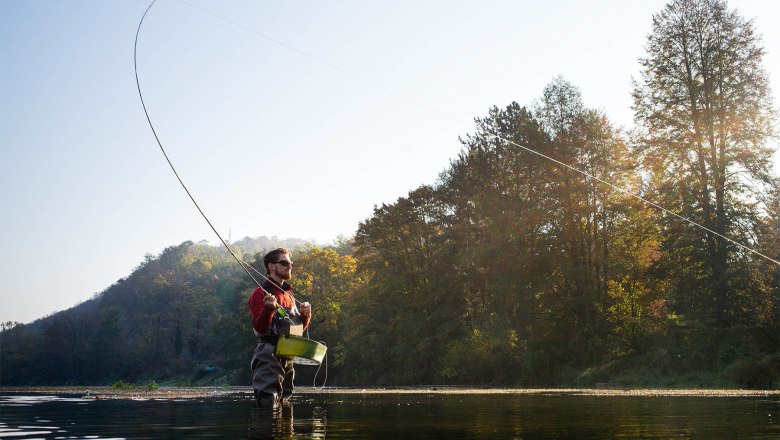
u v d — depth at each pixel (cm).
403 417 505
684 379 2827
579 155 3828
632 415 529
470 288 4612
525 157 3900
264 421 471
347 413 559
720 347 2953
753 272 3105
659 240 3484
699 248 3209
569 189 3741
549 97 3994
